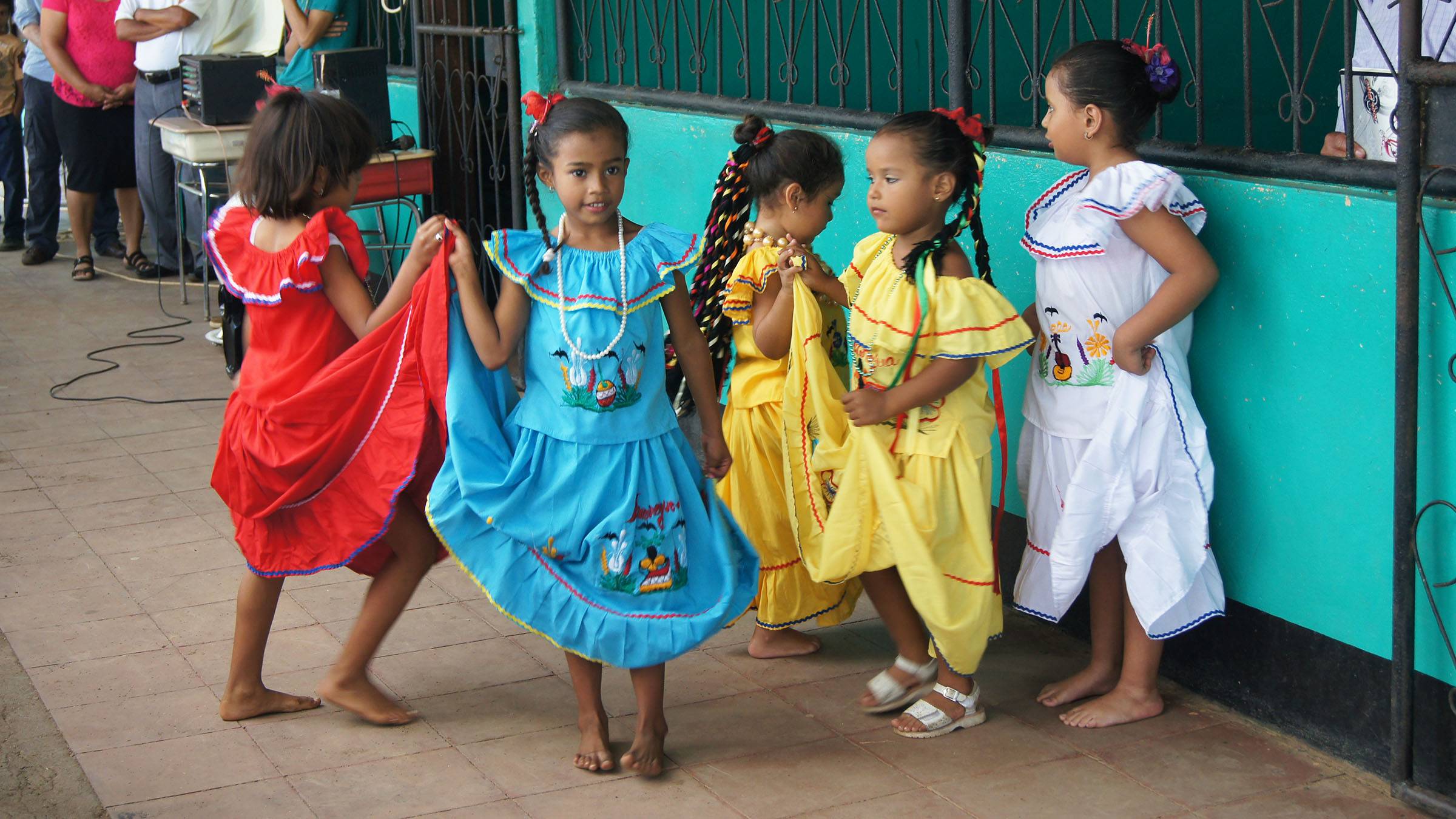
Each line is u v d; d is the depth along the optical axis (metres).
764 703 3.17
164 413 5.51
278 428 2.82
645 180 4.71
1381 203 2.53
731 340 3.47
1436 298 2.46
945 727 2.98
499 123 6.04
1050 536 3.01
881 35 5.31
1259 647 2.96
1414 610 2.54
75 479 4.73
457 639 3.52
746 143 3.18
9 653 3.41
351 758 2.90
